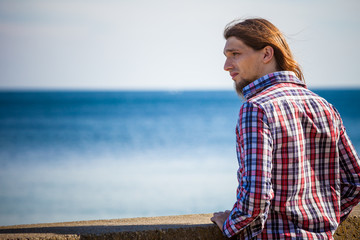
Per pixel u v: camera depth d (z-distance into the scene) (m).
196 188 17.78
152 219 2.68
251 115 1.96
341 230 2.62
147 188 17.88
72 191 17.36
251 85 2.19
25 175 21.70
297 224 2.02
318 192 2.10
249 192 1.89
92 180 19.97
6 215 13.64
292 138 1.98
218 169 23.45
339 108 84.06
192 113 87.81
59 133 49.19
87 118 73.31
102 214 13.71
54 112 87.31
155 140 42.41
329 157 2.12
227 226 2.08
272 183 2.00
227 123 64.38
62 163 26.55
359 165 2.23
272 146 1.95
